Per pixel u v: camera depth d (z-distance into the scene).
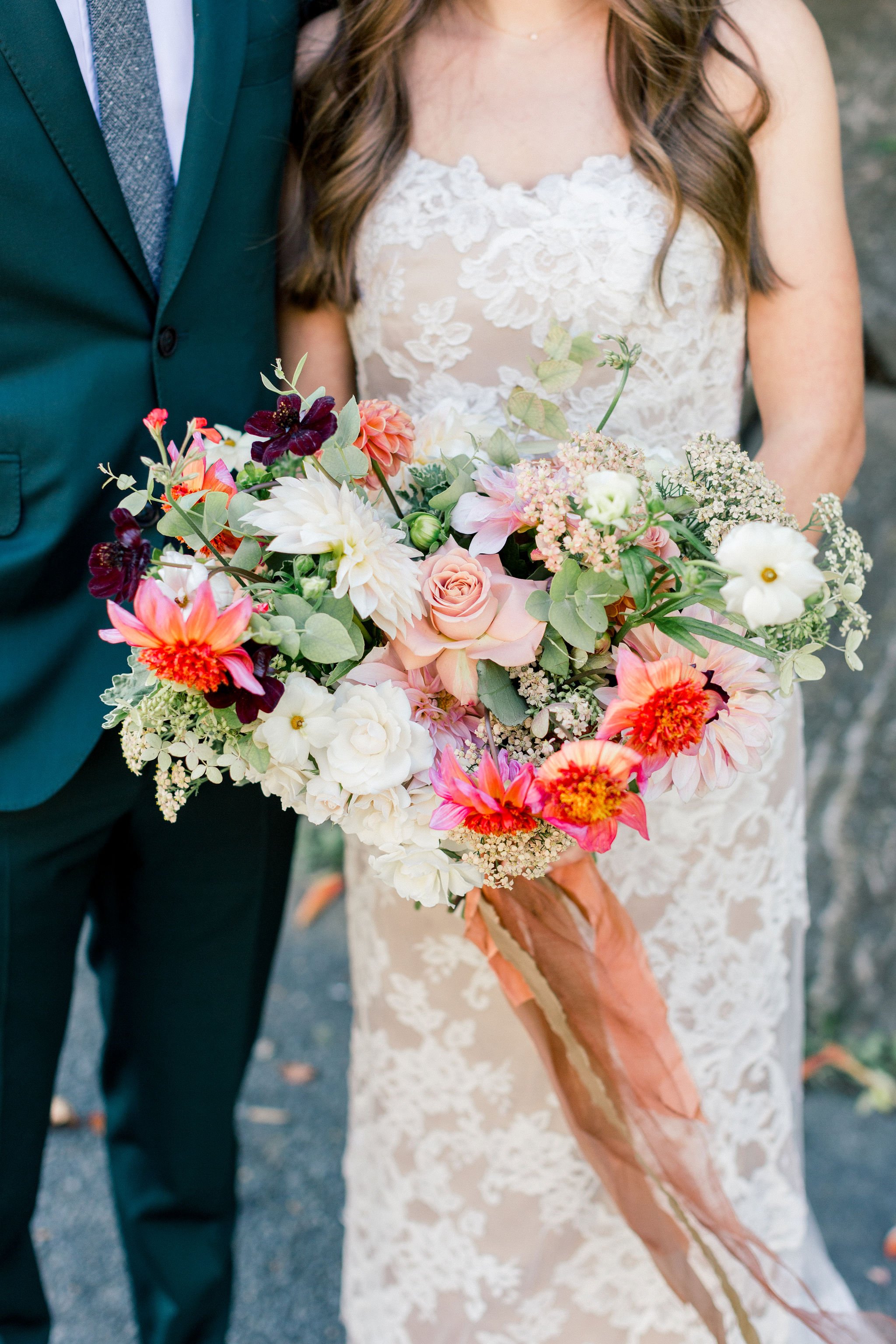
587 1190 1.69
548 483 1.07
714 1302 1.63
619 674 1.00
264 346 1.59
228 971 1.75
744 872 1.67
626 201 1.47
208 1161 1.86
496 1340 1.71
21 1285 1.77
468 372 1.53
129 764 1.10
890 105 3.09
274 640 1.01
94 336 1.44
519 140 1.51
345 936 3.13
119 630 1.00
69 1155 2.49
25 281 1.38
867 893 2.74
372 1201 1.82
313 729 1.05
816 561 1.56
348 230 1.55
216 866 1.68
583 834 1.00
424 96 1.54
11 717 1.45
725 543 0.96
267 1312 2.16
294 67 1.55
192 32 1.44
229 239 1.50
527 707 1.14
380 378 1.60
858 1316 1.60
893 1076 2.65
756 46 1.49
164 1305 1.90
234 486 1.13
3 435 1.40
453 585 1.10
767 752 1.65
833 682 2.81
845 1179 2.43
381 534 1.09
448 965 1.64
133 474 1.48
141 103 1.42
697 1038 1.68
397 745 1.05
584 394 1.52
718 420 1.61
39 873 1.55
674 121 1.46
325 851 3.30
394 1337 1.79
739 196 1.47
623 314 1.49
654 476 1.15
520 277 1.48
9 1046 1.63
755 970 1.71
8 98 1.31
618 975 1.46
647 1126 1.48
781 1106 1.78
